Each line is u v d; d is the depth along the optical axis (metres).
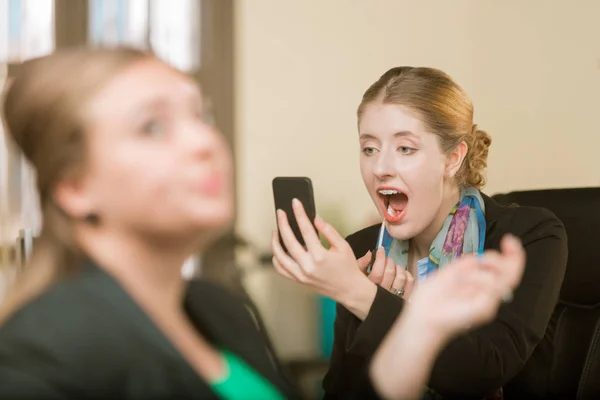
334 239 0.96
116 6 2.88
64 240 0.50
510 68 3.25
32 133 0.49
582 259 1.48
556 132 3.17
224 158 0.50
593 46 3.07
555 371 1.45
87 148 0.47
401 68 1.33
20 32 2.77
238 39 3.02
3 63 2.70
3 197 2.57
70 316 0.46
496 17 3.26
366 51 3.15
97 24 2.86
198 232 0.48
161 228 0.47
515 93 3.24
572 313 1.47
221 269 2.70
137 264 0.50
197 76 2.99
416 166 1.26
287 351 2.92
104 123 0.46
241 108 3.02
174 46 2.96
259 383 0.60
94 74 0.47
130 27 2.90
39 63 0.50
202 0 2.99
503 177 3.26
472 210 1.38
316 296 2.95
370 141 1.30
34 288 0.51
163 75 0.49
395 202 1.37
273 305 2.92
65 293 0.48
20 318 0.46
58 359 0.44
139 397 0.46
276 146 3.06
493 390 1.11
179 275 0.54
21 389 0.42
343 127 3.13
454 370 1.05
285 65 3.07
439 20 3.23
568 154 3.14
